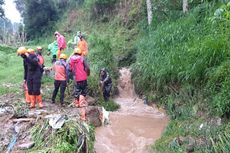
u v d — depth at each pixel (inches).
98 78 260.8
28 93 189.6
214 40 191.5
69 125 138.0
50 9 749.3
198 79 195.2
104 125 194.7
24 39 744.3
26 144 134.6
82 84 194.5
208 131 154.9
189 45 222.8
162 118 212.8
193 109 185.5
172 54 232.8
